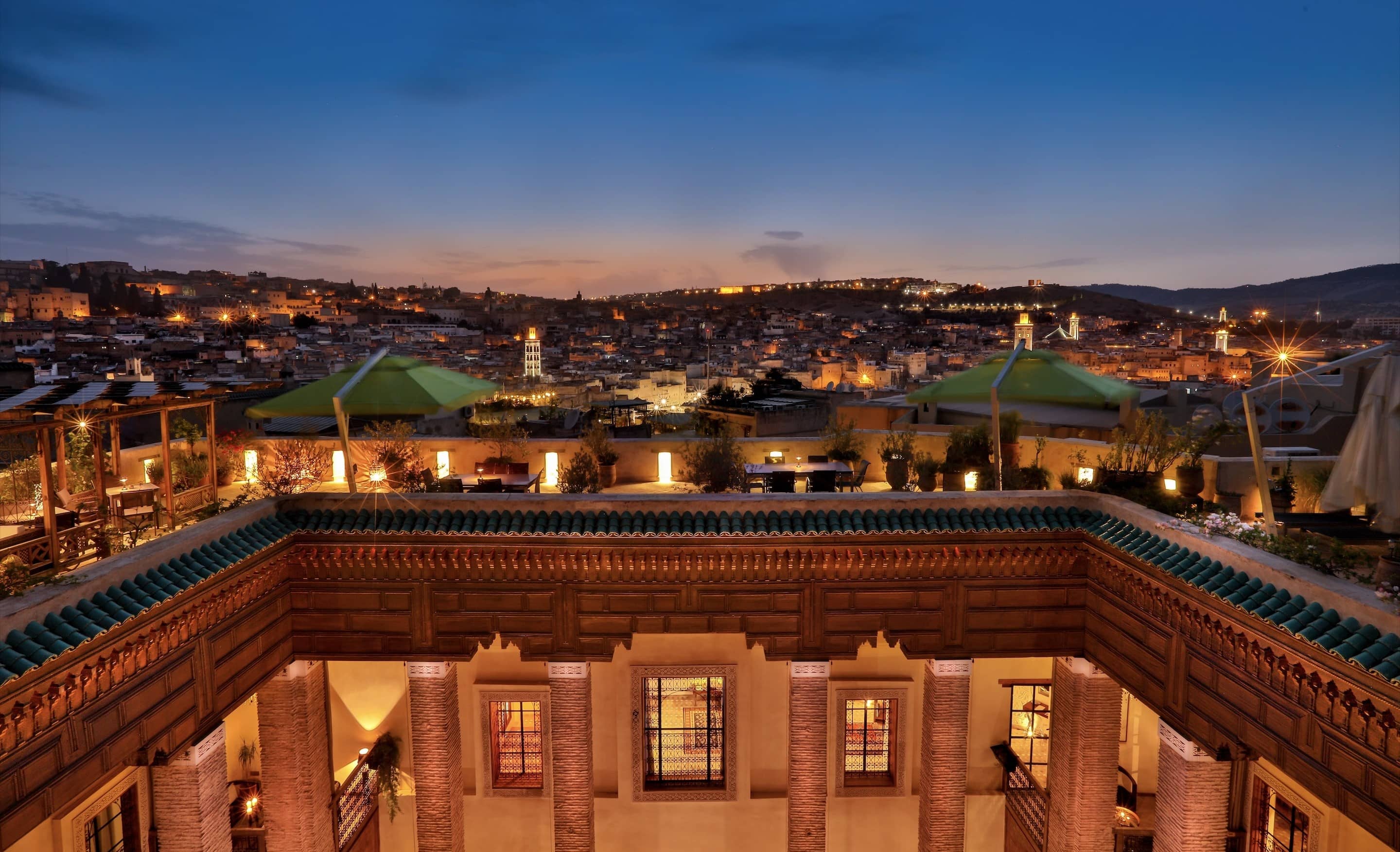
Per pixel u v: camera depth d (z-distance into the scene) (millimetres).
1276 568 7293
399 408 11516
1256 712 7316
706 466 13789
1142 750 12562
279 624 10000
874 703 12531
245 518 9555
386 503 10375
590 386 106062
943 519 10086
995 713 12633
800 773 11055
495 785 12508
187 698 8289
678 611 10227
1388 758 5945
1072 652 10328
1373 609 6230
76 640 6578
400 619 10305
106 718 7176
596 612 10242
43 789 6477
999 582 10266
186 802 8594
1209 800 8617
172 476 13422
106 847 8680
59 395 9320
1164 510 10188
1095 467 12336
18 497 10508
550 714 12367
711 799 12531
